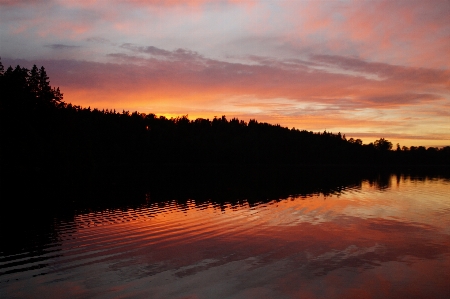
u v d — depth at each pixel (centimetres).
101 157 9856
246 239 1599
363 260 1294
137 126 12031
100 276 1126
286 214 2241
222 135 13838
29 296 980
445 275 1140
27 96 6019
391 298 970
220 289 1023
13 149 5069
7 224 1897
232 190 3712
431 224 1947
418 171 9944
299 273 1155
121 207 2484
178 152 11512
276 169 9219
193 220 2022
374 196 3272
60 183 4262
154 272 1162
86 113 11112
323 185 4484
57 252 1384
